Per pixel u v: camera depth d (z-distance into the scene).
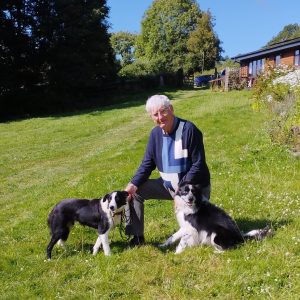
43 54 36.44
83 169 13.04
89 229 6.97
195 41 70.81
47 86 37.94
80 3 38.16
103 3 40.31
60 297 4.89
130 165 12.02
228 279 4.91
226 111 20.30
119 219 5.89
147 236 6.56
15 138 21.09
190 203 5.56
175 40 74.50
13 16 35.22
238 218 6.89
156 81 47.53
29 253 6.32
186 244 5.77
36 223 7.79
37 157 16.09
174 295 4.68
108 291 4.93
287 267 5.02
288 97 13.86
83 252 6.12
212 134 15.50
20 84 36.66
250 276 4.92
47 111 34.88
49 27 35.25
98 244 6.01
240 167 10.31
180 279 5.00
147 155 6.08
